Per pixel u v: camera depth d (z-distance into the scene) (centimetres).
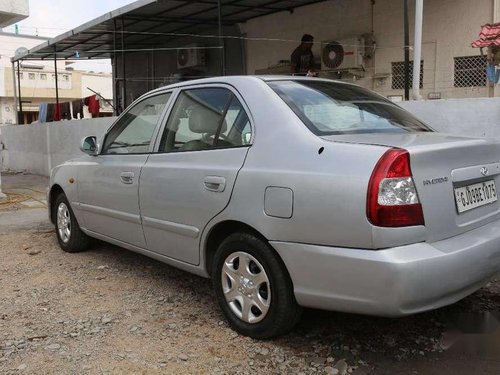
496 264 311
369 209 268
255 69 1200
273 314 319
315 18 1056
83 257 539
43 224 723
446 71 876
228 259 346
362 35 965
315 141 305
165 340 340
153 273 481
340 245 280
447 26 868
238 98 361
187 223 370
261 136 331
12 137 1585
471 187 315
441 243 284
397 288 263
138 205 419
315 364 306
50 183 576
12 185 1203
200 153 369
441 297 279
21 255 556
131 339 343
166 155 400
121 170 441
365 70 975
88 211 502
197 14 1112
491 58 714
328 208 282
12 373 302
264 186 312
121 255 544
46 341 342
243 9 1084
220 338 341
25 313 391
